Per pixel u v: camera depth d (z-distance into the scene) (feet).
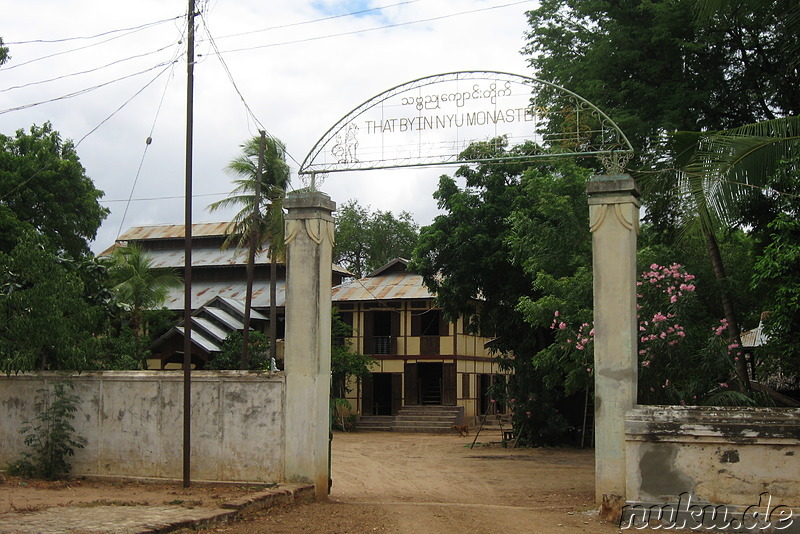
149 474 40.11
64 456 41.86
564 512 35.58
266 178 99.14
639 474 32.76
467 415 128.47
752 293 50.08
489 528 31.14
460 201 89.45
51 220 88.17
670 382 39.88
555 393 86.74
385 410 132.26
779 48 55.16
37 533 26.00
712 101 61.31
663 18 59.16
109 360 56.29
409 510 35.68
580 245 65.31
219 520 30.53
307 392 37.86
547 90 39.55
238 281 137.49
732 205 38.73
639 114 60.34
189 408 38.70
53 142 93.97
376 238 190.19
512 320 86.02
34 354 42.65
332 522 31.86
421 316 129.08
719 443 31.65
